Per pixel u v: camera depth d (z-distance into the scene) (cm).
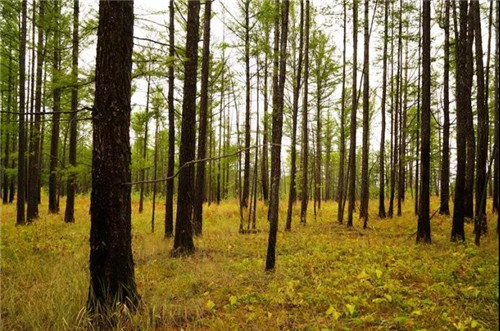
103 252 459
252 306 514
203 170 1128
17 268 675
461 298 505
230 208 1862
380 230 1219
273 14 1014
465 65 974
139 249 902
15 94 1731
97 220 461
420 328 424
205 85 1070
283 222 1486
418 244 916
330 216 1703
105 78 452
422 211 951
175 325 474
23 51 1229
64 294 511
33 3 1316
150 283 618
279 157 701
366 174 1460
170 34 1033
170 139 1101
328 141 2589
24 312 466
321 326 441
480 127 1059
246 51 1190
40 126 1544
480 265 665
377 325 451
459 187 952
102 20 455
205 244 991
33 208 1428
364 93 1388
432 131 1714
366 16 1341
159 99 1109
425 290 548
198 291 596
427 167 954
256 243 994
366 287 573
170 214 1104
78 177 997
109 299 455
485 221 1022
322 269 704
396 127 1655
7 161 1923
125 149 468
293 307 520
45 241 973
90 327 434
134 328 438
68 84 738
